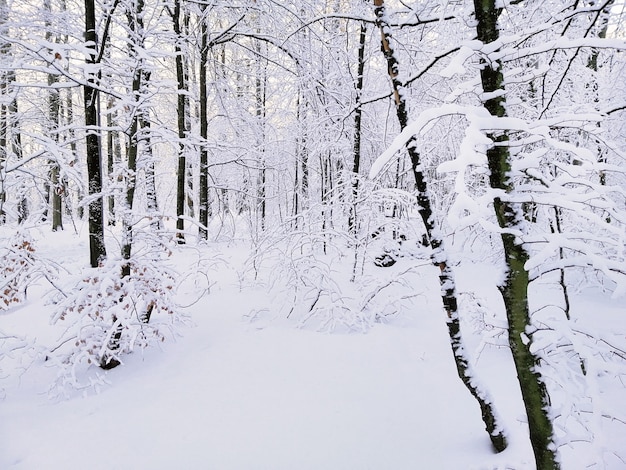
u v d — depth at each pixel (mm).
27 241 5172
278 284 7164
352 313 5824
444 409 3617
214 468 2969
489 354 4754
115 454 3145
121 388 4211
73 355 4480
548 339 2234
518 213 2289
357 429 3371
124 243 5020
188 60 12281
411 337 5316
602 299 6223
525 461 2740
